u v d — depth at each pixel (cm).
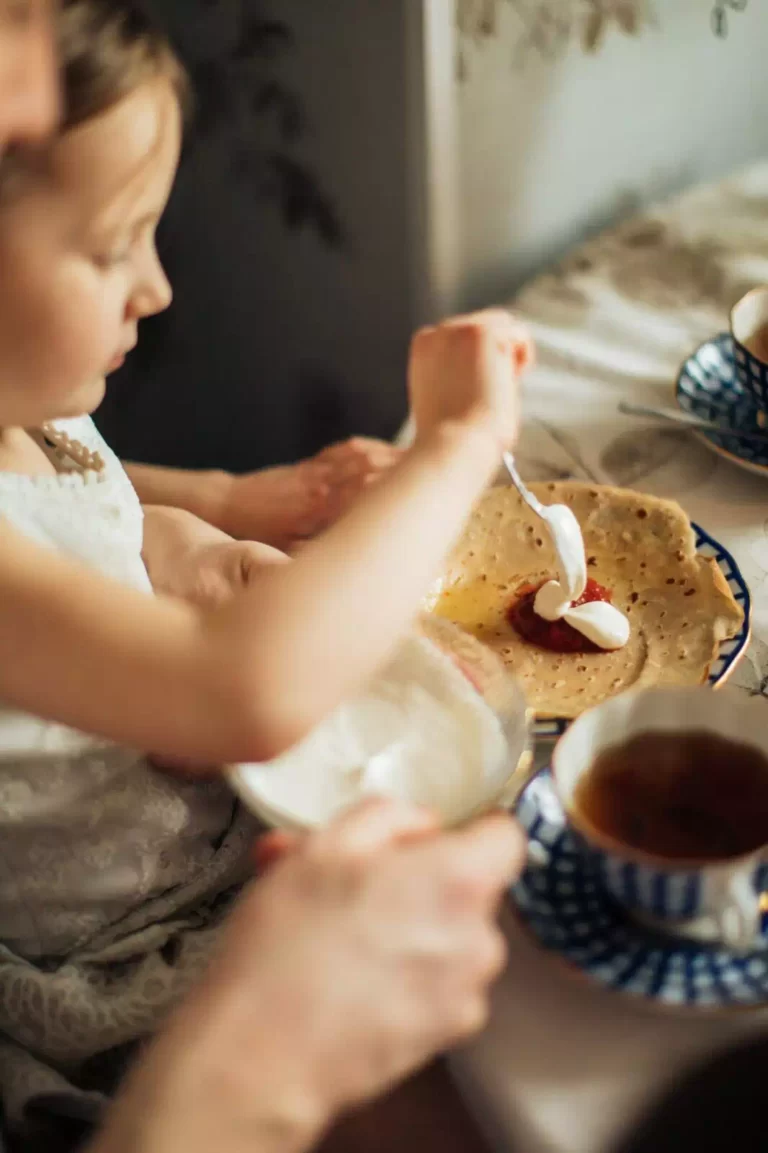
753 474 100
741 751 69
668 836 68
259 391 179
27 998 78
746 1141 66
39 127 64
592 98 145
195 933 80
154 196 71
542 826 72
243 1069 56
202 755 71
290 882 61
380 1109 67
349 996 58
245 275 167
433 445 77
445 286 147
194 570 88
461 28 128
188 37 151
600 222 158
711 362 110
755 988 65
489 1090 63
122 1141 56
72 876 82
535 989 67
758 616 89
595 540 93
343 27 134
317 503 100
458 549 94
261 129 151
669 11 144
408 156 138
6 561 70
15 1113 75
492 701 78
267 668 69
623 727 71
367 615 71
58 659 69
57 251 68
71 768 80
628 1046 64
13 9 63
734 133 166
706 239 132
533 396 110
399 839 63
